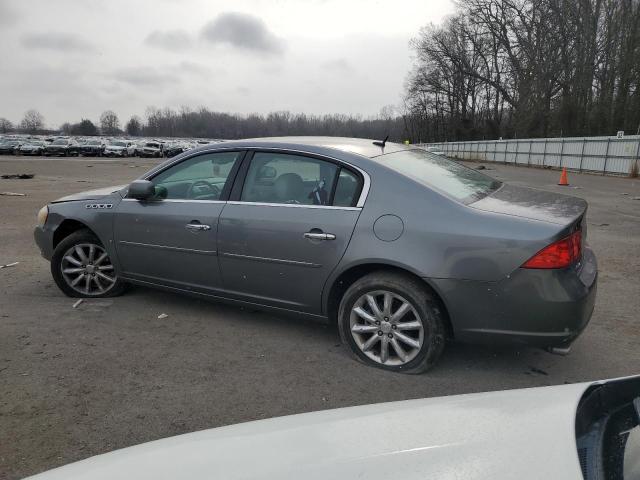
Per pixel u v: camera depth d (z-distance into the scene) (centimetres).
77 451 269
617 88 4384
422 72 8075
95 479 142
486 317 326
